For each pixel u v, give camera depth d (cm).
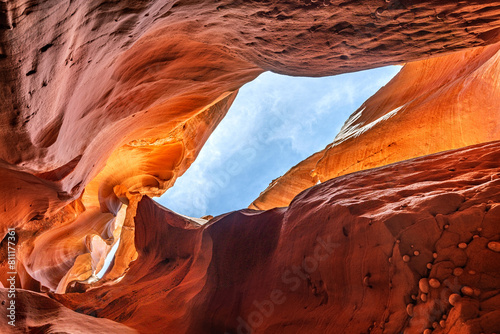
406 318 314
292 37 557
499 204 304
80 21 312
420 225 327
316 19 487
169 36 666
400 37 482
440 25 439
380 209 389
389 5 423
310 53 591
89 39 362
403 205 371
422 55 540
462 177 416
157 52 712
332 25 493
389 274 340
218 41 696
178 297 788
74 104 460
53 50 295
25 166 447
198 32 663
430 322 289
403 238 332
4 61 263
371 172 554
